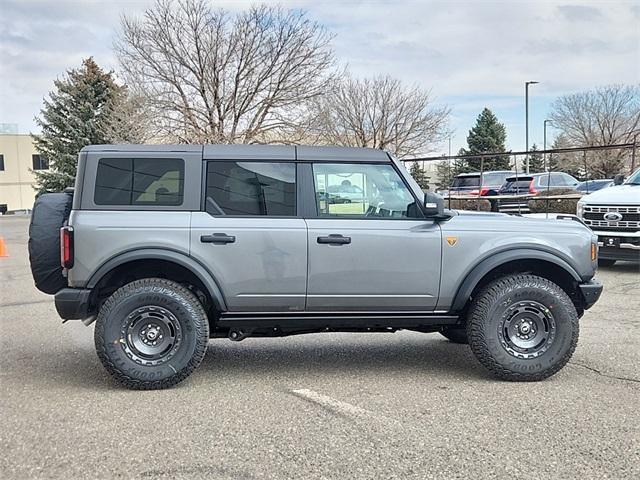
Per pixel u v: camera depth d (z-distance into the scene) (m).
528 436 3.81
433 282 4.98
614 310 7.78
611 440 3.74
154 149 4.89
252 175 4.93
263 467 3.40
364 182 5.04
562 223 5.23
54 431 3.91
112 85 36.62
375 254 4.91
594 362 5.49
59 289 4.99
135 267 4.92
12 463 3.45
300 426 4.00
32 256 4.88
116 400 4.51
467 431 3.90
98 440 3.77
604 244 10.65
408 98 35.94
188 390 4.76
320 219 4.94
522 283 4.96
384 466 3.41
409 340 6.54
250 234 4.81
